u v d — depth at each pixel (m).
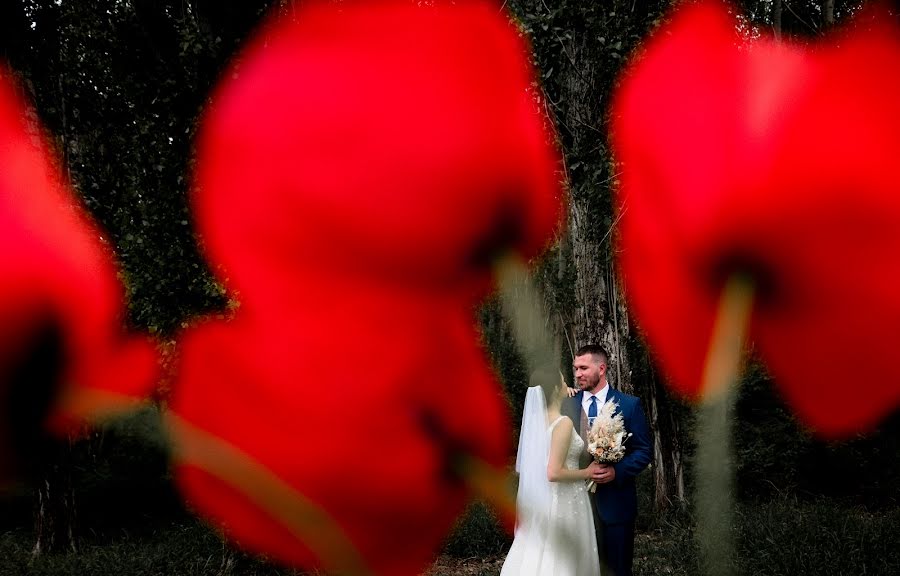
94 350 0.18
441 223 0.18
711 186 0.20
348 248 0.17
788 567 6.17
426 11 0.18
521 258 0.19
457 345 0.20
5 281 0.17
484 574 6.84
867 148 0.19
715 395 0.21
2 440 0.17
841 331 0.19
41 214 0.18
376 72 0.17
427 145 0.18
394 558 0.19
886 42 0.19
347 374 0.19
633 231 0.21
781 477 8.94
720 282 0.20
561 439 3.37
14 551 8.67
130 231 2.52
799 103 0.19
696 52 0.20
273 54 0.17
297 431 0.19
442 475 0.20
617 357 7.35
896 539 6.81
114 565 7.63
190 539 7.55
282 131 0.17
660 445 9.13
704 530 0.22
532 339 0.21
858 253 0.19
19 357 0.17
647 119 0.20
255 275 0.18
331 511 0.19
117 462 8.62
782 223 0.19
